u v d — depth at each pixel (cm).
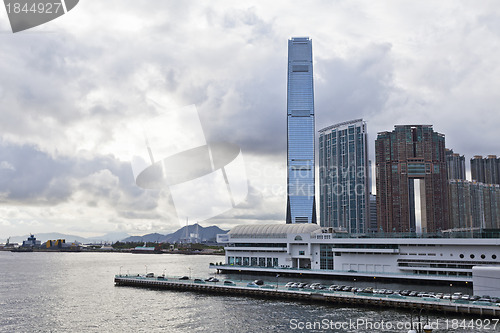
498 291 13162
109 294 17625
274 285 16462
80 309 14488
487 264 16212
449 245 16988
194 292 17350
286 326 11462
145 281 19588
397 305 13062
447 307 12200
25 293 18388
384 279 17925
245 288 16238
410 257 17788
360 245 18950
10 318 13250
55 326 12256
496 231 16350
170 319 12662
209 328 11550
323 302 14375
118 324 12306
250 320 12206
